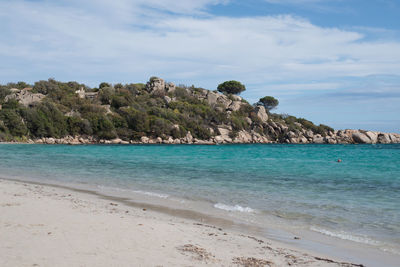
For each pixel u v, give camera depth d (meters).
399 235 9.70
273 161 40.78
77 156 45.69
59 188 18.03
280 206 13.70
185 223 10.57
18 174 24.70
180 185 19.50
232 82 172.75
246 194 16.53
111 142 99.00
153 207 13.30
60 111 101.56
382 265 7.30
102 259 6.39
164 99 134.75
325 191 17.64
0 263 5.84
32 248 6.83
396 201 14.84
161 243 7.82
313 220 11.41
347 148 90.00
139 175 24.39
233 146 98.12
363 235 9.69
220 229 9.95
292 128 136.25
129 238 8.06
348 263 7.21
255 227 10.48
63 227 8.77
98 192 16.92
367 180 22.58
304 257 7.52
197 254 7.16
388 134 137.12
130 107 116.00
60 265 5.90
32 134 91.19
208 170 28.44
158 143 104.56
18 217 9.70
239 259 7.05
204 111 128.62
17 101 99.19
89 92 133.62
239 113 139.88
